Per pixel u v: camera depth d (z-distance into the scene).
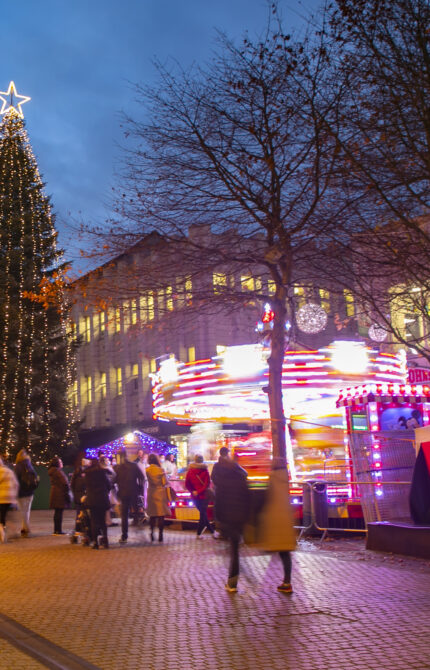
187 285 18.25
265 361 17.62
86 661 6.54
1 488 17.20
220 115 16.48
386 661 6.40
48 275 37.69
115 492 20.66
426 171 11.10
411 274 11.62
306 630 7.56
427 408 17.41
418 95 10.86
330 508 16.45
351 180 12.65
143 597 9.55
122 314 18.22
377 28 11.30
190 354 42.50
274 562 12.48
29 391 36.38
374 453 15.08
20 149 39.22
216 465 9.88
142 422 46.12
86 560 13.38
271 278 19.08
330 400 20.86
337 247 13.12
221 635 7.44
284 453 15.73
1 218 37.81
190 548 15.03
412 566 11.60
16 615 8.56
